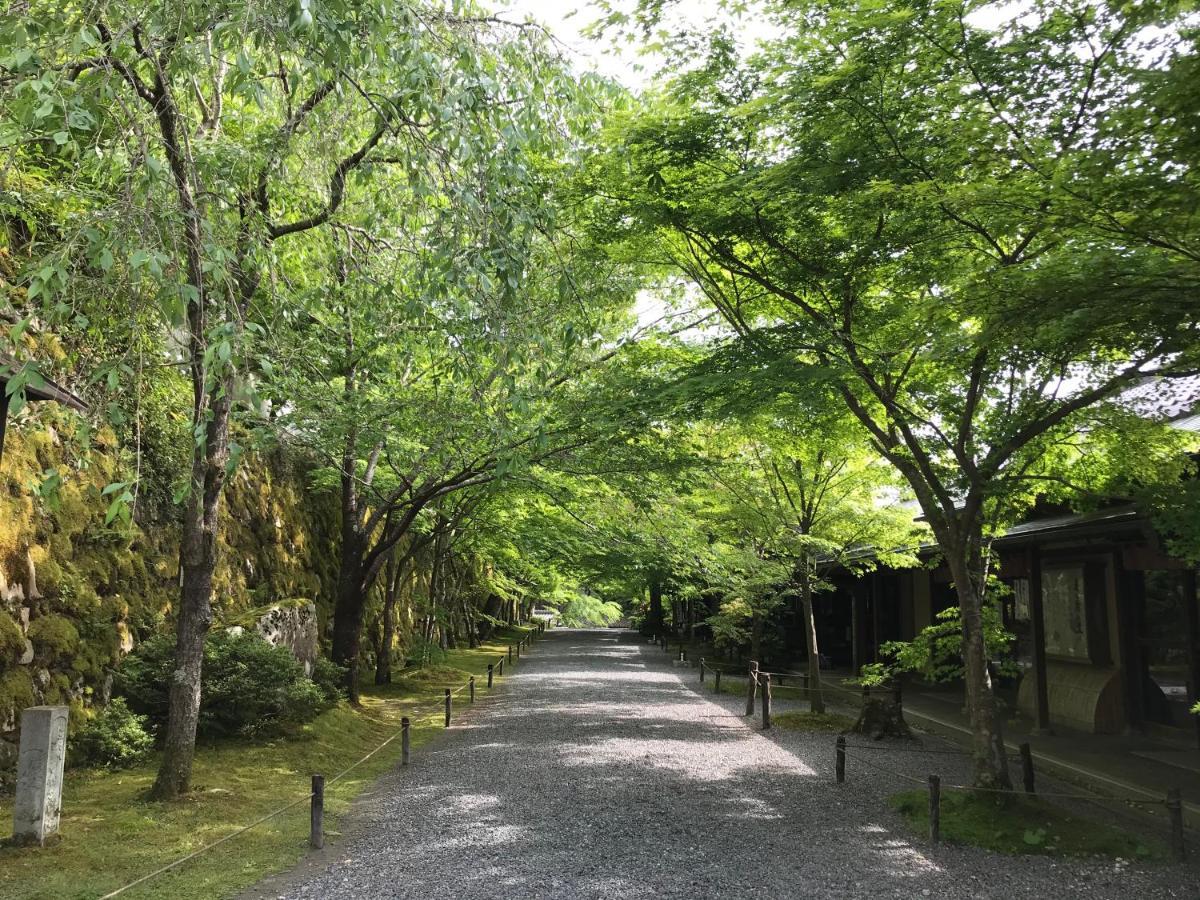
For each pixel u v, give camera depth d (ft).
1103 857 20.59
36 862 18.56
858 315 26.55
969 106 20.22
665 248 28.14
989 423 26.55
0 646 25.41
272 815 23.53
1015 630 47.19
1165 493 22.04
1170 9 15.92
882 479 42.68
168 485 37.45
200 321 17.74
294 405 33.27
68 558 29.94
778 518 43.55
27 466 28.35
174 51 15.02
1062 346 20.31
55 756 20.18
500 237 16.40
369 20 15.89
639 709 47.96
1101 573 39.65
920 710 46.80
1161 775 28.84
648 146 24.04
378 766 31.42
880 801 26.22
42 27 13.42
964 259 23.02
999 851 20.99
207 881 18.22
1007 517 29.17
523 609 173.78
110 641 31.27
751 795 26.94
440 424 34.14
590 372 34.73
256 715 32.94
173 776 24.45
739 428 35.29
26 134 14.78
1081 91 19.63
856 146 20.95
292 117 22.91
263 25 14.62
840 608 79.66
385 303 25.27
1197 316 15.75
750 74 23.48
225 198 18.69
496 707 48.80
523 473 36.11
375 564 45.83
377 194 23.27
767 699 41.63
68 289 15.02
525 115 19.25
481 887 18.13
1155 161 14.42
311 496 58.13
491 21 20.92
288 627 40.68
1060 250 18.30
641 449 35.32
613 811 24.68
